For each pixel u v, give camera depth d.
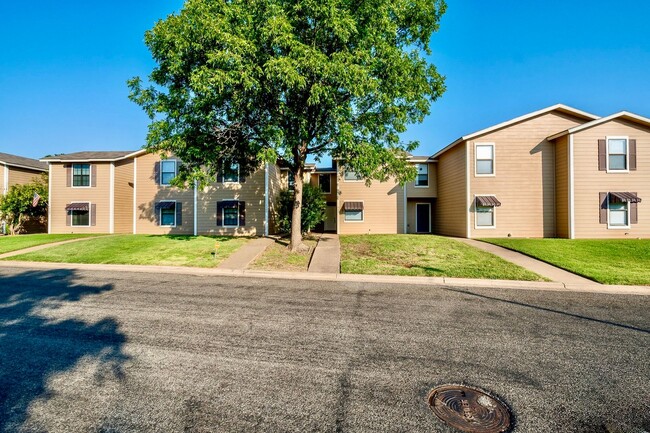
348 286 8.03
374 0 10.41
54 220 21.28
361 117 12.27
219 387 3.21
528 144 17.12
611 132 15.77
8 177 23.19
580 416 2.81
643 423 2.72
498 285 8.23
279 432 2.54
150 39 10.91
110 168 21.19
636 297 7.11
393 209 21.53
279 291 7.42
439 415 2.79
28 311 5.73
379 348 4.22
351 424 2.64
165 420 2.67
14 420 2.64
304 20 10.23
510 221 17.11
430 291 7.55
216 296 6.91
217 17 9.66
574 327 5.11
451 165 19.56
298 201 13.22
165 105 11.45
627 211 15.62
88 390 3.12
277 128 10.69
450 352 4.12
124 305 6.15
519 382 3.39
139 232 20.25
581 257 11.21
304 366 3.69
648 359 3.97
